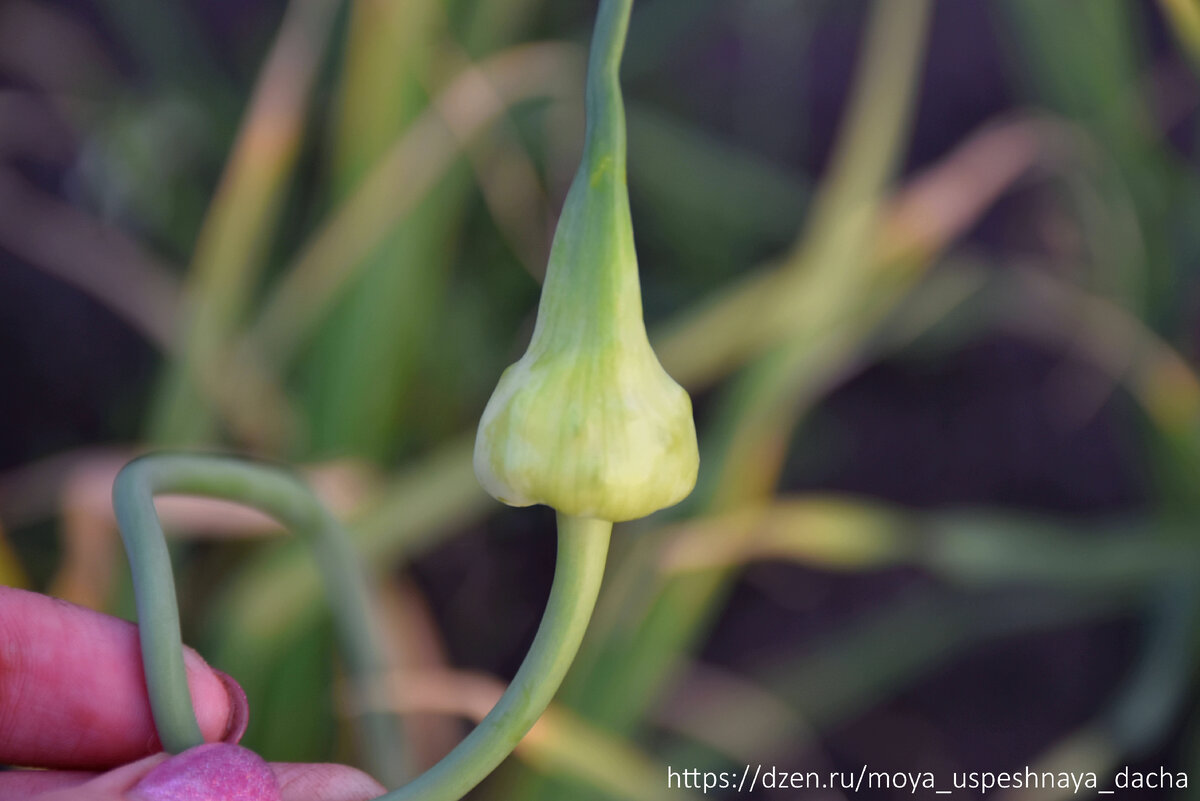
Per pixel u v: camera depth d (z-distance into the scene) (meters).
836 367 0.55
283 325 0.50
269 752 0.49
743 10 0.77
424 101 0.49
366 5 0.47
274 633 0.45
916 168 0.86
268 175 0.48
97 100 0.75
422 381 0.61
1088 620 0.73
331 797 0.34
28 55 0.78
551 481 0.30
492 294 0.68
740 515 0.45
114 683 0.34
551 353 0.30
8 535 0.65
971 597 0.63
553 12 0.69
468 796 0.54
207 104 0.69
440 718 0.54
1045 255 0.77
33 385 0.77
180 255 0.73
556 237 0.30
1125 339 0.57
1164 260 0.56
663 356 0.48
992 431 0.80
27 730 0.34
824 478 0.78
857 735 0.72
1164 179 0.55
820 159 0.85
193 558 0.57
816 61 0.87
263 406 0.52
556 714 0.40
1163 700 0.52
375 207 0.48
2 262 0.77
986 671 0.73
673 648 0.45
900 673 0.64
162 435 0.49
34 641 0.34
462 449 0.47
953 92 0.87
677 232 0.73
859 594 0.75
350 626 0.35
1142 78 0.62
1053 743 0.71
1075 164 0.56
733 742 0.59
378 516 0.46
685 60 0.82
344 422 0.50
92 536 0.46
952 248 0.79
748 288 0.48
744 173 0.73
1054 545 0.51
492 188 0.59
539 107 0.65
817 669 0.61
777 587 0.76
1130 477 0.77
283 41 0.48
